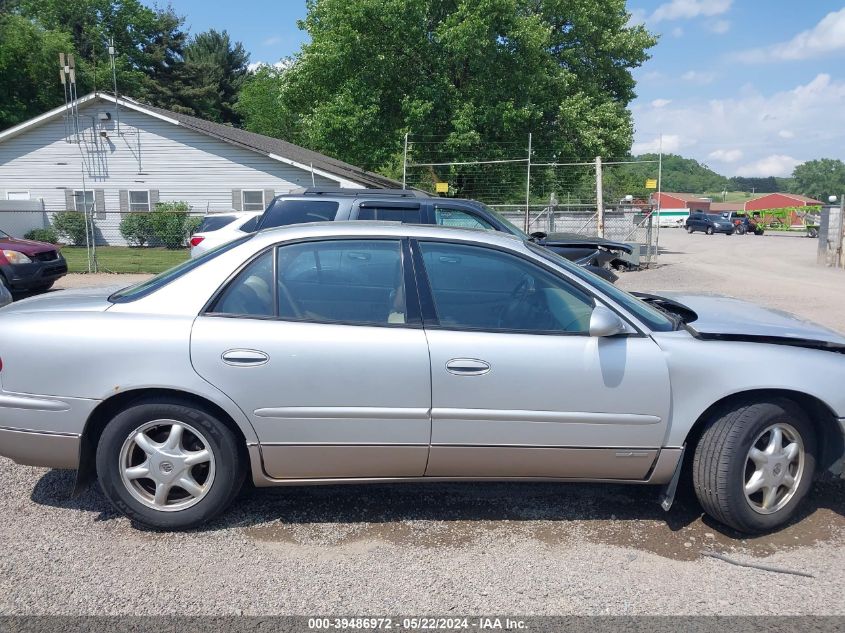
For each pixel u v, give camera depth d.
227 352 3.48
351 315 3.60
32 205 26.77
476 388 3.51
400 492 4.18
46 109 39.38
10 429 3.56
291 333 3.52
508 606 3.03
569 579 3.25
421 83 26.28
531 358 3.52
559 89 27.47
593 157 27.14
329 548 3.52
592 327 3.47
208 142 26.38
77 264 19.45
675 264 22.12
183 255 22.97
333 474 3.65
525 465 3.64
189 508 3.61
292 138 50.84
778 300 12.73
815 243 38.03
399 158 27.34
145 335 3.50
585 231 21.83
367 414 3.52
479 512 3.94
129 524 3.75
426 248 3.74
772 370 3.56
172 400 3.54
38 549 3.48
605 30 29.86
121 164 26.69
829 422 3.70
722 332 3.72
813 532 3.73
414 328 3.57
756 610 3.01
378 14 24.39
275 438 3.54
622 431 3.57
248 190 26.56
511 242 3.84
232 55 57.12
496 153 25.16
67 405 3.51
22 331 3.56
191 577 3.24
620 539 3.64
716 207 103.25
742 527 3.62
